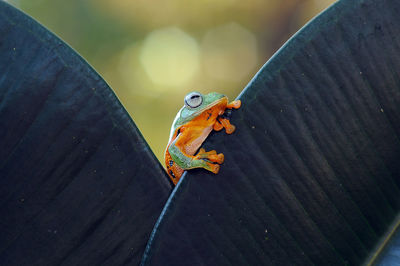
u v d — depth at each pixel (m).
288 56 0.63
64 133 0.63
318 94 0.63
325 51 0.63
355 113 0.64
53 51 0.63
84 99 0.63
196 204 0.63
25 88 0.62
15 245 0.63
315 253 0.64
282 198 0.64
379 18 0.64
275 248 0.64
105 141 0.63
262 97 0.63
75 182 0.63
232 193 0.63
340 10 0.63
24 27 0.62
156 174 0.64
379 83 0.64
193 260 0.63
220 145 0.63
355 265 0.65
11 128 0.62
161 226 0.63
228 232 0.63
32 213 0.63
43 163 0.63
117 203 0.64
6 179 0.63
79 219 0.63
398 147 0.64
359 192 0.64
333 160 0.64
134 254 0.64
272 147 0.63
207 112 0.68
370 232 0.65
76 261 0.64
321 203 0.64
